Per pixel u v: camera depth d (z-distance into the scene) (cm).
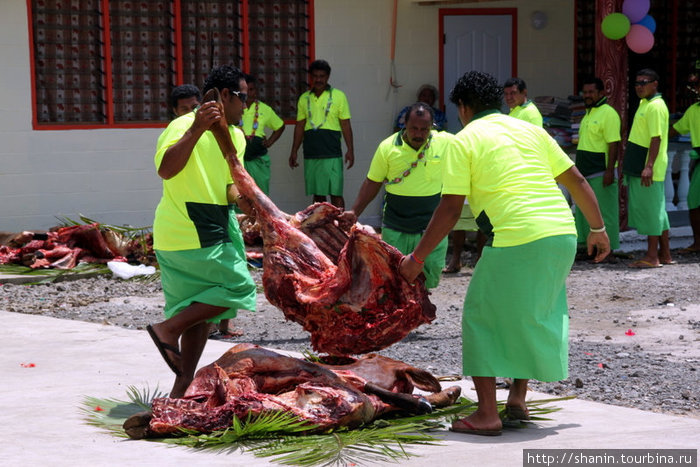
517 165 604
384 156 995
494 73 1925
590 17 1992
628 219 1518
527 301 591
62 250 1413
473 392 735
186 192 674
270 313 1148
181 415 597
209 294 674
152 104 1664
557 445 565
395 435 582
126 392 726
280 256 655
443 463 529
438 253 977
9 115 1555
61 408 678
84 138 1608
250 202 673
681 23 2078
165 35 1661
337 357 696
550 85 1970
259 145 1659
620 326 1052
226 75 692
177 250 679
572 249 604
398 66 1848
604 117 1470
